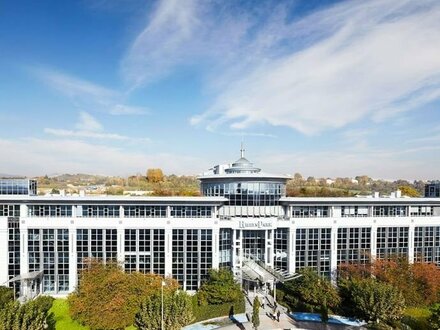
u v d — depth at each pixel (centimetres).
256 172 8381
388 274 6556
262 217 7769
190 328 5838
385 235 8000
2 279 6919
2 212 6969
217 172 8931
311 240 7731
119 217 7188
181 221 7231
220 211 7756
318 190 17212
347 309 6372
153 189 18100
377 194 8588
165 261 7188
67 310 6234
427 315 5784
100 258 7031
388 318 5706
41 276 6988
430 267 6862
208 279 7019
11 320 4375
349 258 7856
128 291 5431
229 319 6212
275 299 6894
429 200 8219
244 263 7400
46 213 7094
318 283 6606
